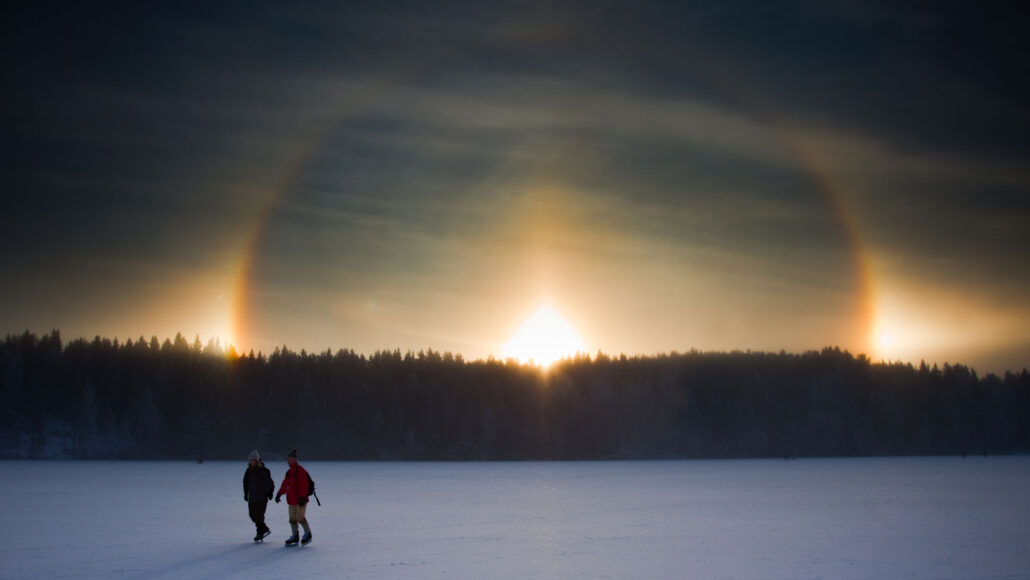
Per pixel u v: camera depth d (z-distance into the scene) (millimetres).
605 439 188125
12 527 28203
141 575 18047
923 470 90812
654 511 36219
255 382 175625
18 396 156000
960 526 29109
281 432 166500
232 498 43750
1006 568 19531
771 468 106250
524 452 178375
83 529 27562
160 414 160750
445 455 171250
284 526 29203
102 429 156125
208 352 180750
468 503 41562
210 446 160125
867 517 32844
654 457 186375
